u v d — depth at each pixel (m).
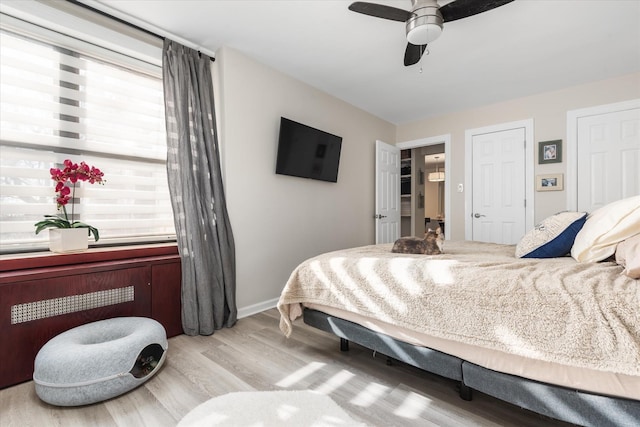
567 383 1.03
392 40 2.42
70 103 2.04
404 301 1.42
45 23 1.83
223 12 2.06
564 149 3.35
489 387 1.19
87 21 1.95
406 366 1.74
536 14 2.07
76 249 1.88
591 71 2.94
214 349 1.96
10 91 1.82
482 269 1.35
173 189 2.21
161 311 2.13
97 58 2.14
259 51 2.59
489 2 1.71
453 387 1.53
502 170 3.77
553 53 2.60
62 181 1.82
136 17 2.10
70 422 1.27
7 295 1.55
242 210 2.62
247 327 2.37
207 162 2.39
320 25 2.22
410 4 1.99
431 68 2.90
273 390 1.48
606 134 3.12
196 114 2.36
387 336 1.54
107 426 1.24
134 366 1.47
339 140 3.55
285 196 3.02
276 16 2.11
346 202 3.82
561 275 1.19
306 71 2.97
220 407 1.33
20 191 1.84
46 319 1.66
